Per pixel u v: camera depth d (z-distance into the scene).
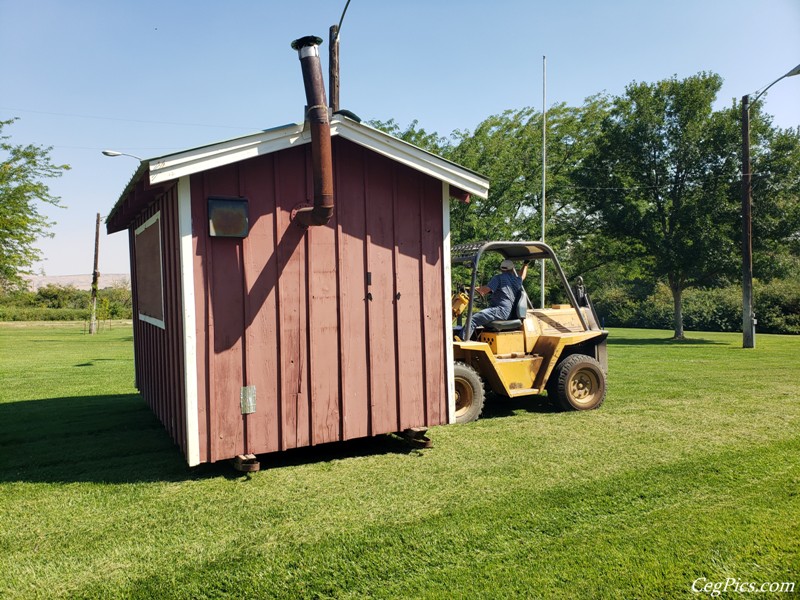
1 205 20.34
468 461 5.46
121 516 4.25
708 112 21.09
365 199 5.56
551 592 3.14
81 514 4.29
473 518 4.09
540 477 4.96
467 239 21.72
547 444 6.01
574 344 8.38
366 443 6.18
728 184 20.09
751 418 7.08
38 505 4.48
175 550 3.69
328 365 5.36
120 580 3.32
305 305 5.27
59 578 3.35
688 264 20.41
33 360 14.99
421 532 3.88
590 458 5.48
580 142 25.44
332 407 5.38
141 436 6.61
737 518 4.02
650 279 25.02
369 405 5.56
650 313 31.38
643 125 21.20
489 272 21.02
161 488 4.83
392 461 5.50
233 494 4.67
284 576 3.34
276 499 4.54
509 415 7.51
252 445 5.03
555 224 24.81
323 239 5.35
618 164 22.19
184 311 4.77
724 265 19.91
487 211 22.89
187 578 3.33
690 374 11.06
